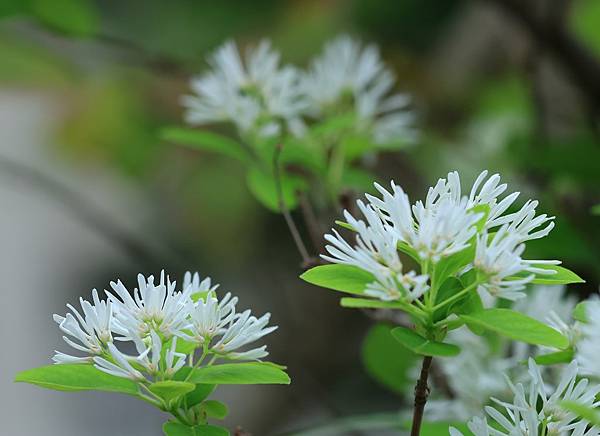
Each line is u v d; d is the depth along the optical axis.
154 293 0.78
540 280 0.77
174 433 0.78
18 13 1.26
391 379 1.00
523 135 1.36
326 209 1.06
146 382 0.77
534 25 1.44
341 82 1.08
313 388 1.45
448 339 0.94
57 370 0.78
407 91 1.84
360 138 1.07
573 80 1.45
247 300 1.88
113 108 1.88
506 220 0.77
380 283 0.77
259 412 1.81
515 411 0.78
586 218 1.19
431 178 1.55
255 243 1.95
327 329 1.74
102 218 1.41
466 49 1.88
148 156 1.96
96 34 1.30
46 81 1.72
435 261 0.76
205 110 1.05
